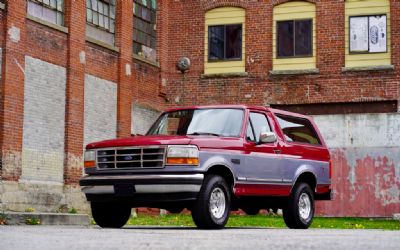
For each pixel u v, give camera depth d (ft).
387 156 104.99
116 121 100.94
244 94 111.24
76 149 91.20
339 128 107.34
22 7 82.84
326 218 100.94
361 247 28.94
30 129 83.71
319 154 58.80
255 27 111.65
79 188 91.20
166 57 114.93
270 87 110.11
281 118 56.08
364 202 105.70
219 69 112.88
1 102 79.41
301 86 108.68
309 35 109.40
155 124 53.57
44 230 44.34
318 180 58.23
